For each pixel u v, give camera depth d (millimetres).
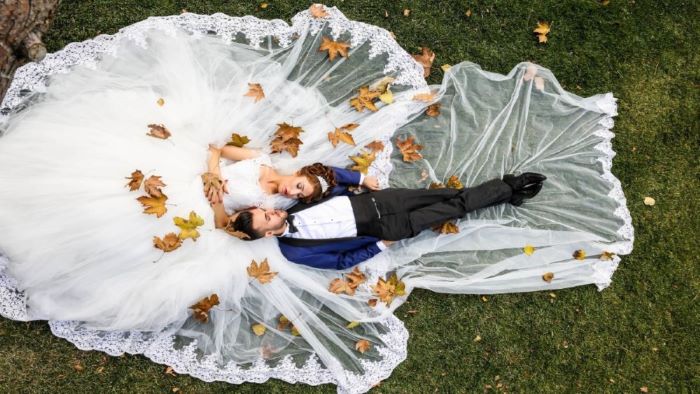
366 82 3613
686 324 3615
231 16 3584
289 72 3561
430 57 3643
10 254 3023
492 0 3764
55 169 3023
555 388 3537
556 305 3598
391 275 3525
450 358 3525
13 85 3301
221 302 3332
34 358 3307
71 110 3191
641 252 3639
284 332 3432
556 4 3797
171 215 3119
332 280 3473
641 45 3795
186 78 3361
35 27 2797
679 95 3766
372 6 3697
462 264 3547
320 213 3348
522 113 3641
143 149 3139
